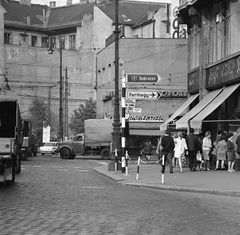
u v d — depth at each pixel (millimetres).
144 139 48375
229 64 27688
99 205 13508
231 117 28422
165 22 78500
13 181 20594
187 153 26734
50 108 87188
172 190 18594
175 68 50500
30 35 95750
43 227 9883
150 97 34719
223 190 17000
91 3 99000
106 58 57812
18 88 85125
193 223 10672
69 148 47906
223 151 26047
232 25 27906
